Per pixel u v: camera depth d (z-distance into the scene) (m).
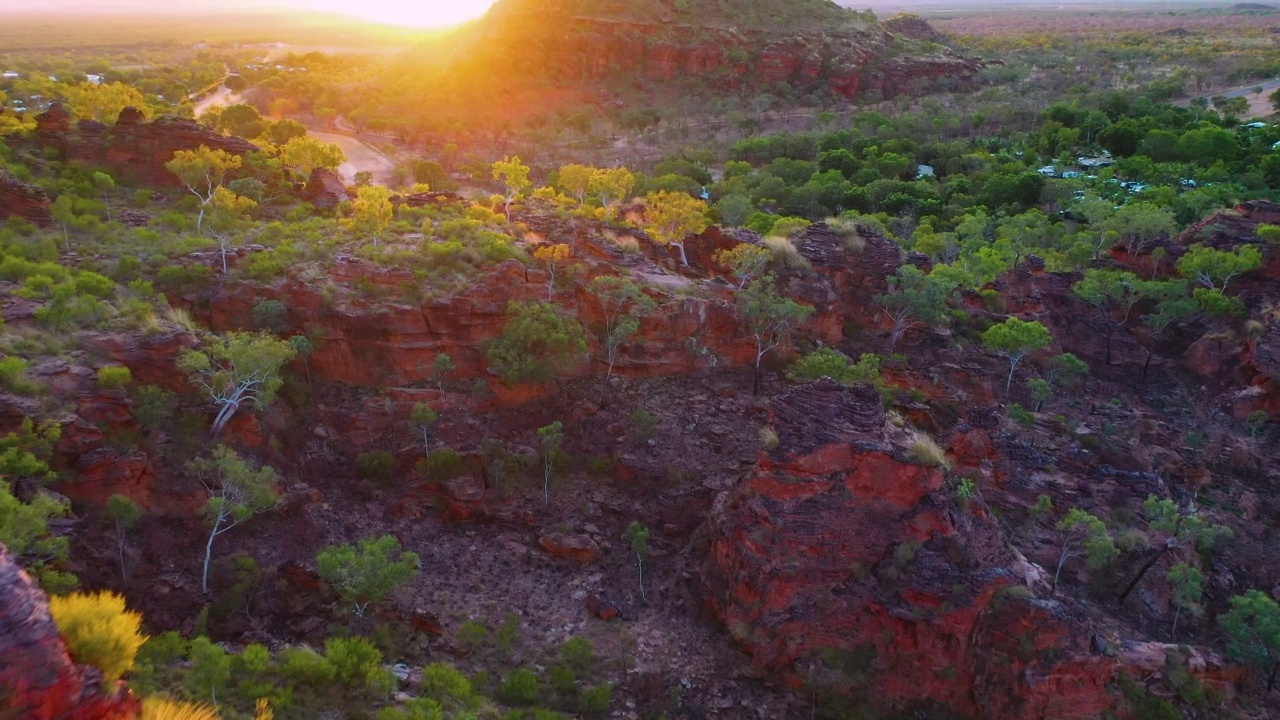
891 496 35.31
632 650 35.06
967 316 62.03
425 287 47.88
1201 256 65.81
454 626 35.22
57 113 67.25
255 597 34.31
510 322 47.16
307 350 44.28
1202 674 35.84
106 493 34.31
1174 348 64.88
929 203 109.94
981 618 33.38
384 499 41.62
